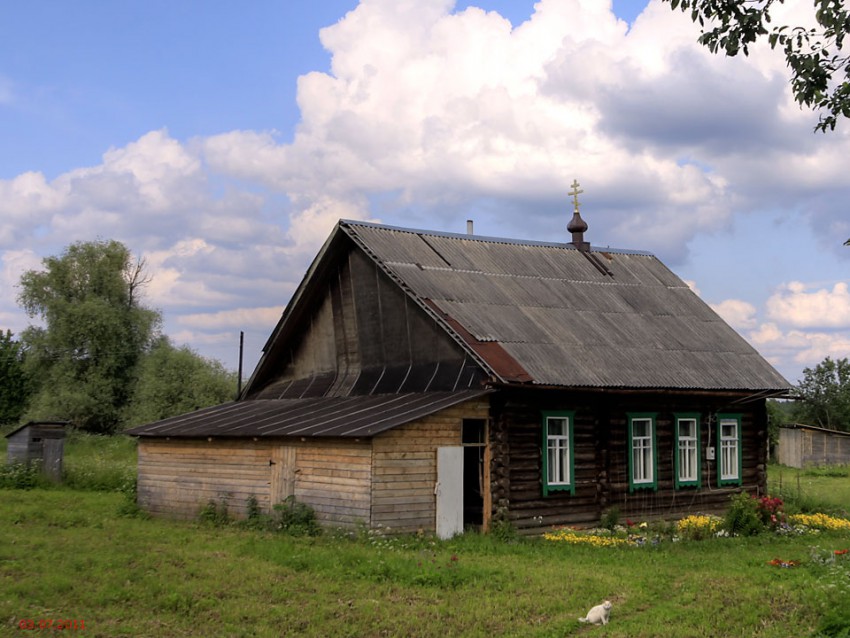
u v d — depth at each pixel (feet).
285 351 96.43
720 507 89.66
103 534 66.08
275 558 55.93
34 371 207.31
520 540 68.74
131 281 220.43
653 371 82.89
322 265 88.89
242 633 40.50
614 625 42.80
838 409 232.53
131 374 209.26
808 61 48.24
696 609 45.39
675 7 49.44
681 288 105.40
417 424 67.77
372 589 48.80
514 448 73.92
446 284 82.74
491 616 44.01
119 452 157.58
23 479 100.94
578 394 79.30
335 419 71.51
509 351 75.05
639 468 83.82
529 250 99.14
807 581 50.34
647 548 65.10
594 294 94.94
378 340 84.23
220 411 91.20
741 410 93.56
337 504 67.10
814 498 102.53
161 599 45.03
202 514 77.10
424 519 67.10
